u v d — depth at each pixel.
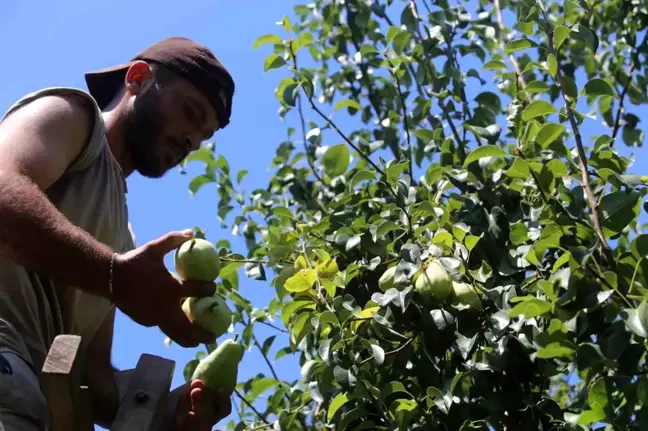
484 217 3.17
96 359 2.77
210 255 2.56
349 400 3.01
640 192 2.79
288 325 3.18
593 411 2.40
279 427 3.58
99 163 2.52
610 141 3.01
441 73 4.21
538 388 3.10
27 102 2.40
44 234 2.11
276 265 3.55
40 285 2.36
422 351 3.02
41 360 2.31
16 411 2.14
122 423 2.22
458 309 2.94
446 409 2.81
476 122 3.87
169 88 2.80
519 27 3.29
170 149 2.83
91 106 2.46
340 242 3.29
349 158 3.59
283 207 3.60
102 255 2.17
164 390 2.32
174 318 2.34
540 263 2.92
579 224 2.70
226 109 2.91
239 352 2.57
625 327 2.44
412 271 2.89
